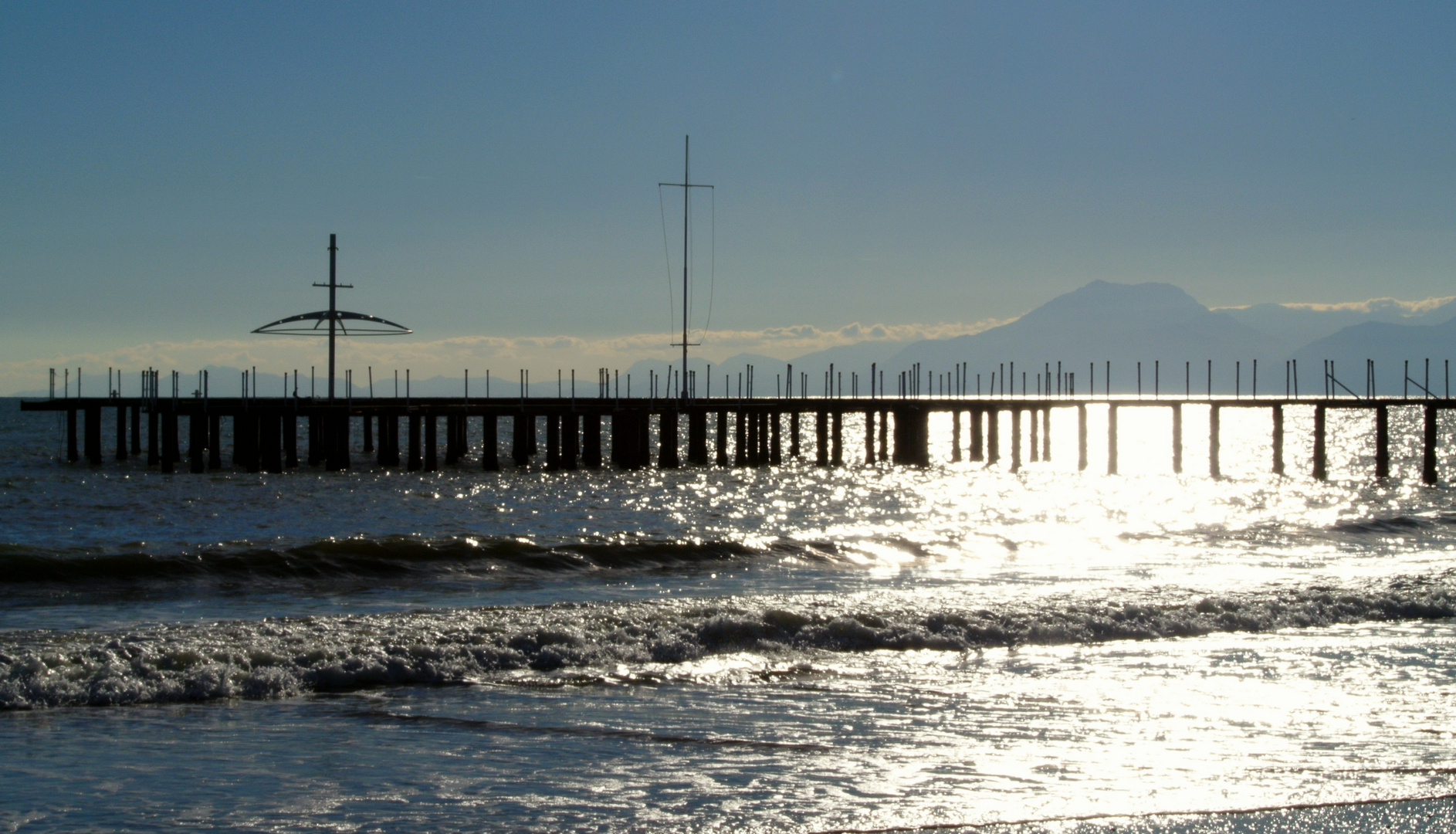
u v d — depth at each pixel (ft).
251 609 73.97
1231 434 552.82
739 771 39.42
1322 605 71.77
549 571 92.84
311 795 36.81
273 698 49.42
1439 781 38.86
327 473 208.95
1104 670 56.70
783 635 61.26
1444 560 101.50
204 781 38.17
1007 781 38.58
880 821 34.55
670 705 48.80
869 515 159.02
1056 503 180.96
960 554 104.83
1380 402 215.31
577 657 56.29
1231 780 38.70
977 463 275.18
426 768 39.75
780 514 158.20
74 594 79.61
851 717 47.09
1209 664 58.03
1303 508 173.88
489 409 212.02
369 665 52.85
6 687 47.75
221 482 191.42
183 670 50.85
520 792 37.17
